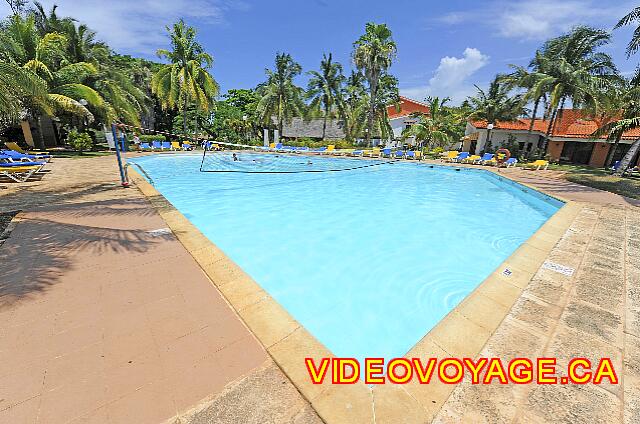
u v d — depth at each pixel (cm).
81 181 1084
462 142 3569
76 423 195
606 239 579
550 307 342
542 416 208
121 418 199
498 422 203
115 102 2219
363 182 1494
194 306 328
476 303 344
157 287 365
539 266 450
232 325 298
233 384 229
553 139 2422
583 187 1242
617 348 279
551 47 2316
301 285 510
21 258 436
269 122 3441
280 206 1003
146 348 263
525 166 1941
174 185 1297
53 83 1873
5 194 862
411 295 484
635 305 350
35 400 210
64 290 353
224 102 5125
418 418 204
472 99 3002
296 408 210
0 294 341
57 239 510
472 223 861
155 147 2531
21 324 290
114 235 533
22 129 2172
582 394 227
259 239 707
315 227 800
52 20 2123
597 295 370
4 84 1085
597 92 2050
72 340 270
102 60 2403
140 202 776
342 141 3275
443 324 305
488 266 591
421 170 1962
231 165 1989
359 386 229
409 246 681
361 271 562
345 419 201
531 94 2216
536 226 841
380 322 415
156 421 198
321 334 390
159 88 2725
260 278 532
